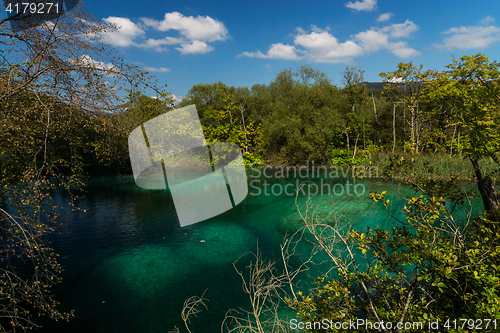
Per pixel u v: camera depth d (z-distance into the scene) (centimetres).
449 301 265
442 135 1677
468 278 231
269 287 317
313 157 2484
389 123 2778
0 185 407
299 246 770
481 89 192
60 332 467
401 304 248
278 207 1188
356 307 240
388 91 2211
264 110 3022
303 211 1096
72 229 962
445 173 1398
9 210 816
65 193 1526
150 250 783
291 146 2555
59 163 448
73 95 370
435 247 224
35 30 352
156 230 947
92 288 594
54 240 862
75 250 786
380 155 1930
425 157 1603
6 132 402
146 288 593
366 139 2881
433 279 272
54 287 597
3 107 371
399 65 1847
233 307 513
